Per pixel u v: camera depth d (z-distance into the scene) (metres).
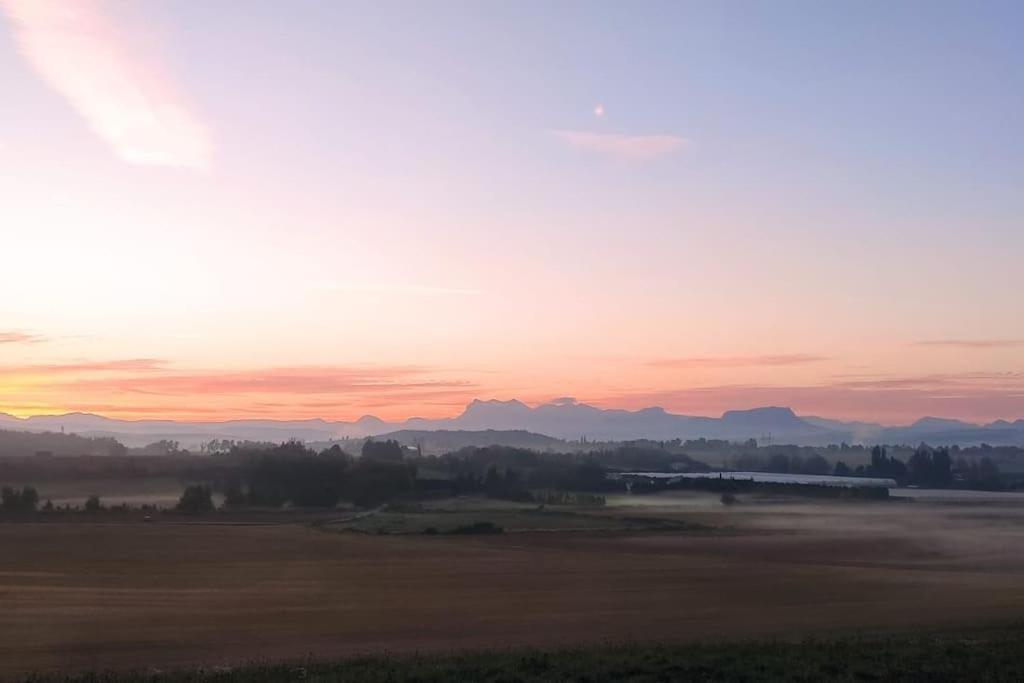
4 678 23.80
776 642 25.00
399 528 82.69
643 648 24.08
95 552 62.62
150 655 28.89
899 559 65.19
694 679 18.70
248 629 34.69
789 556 66.19
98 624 35.81
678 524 89.06
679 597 45.00
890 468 182.00
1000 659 20.36
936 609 40.34
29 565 56.22
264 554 63.22
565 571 56.12
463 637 32.47
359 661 22.91
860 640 25.12
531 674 19.19
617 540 76.06
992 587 49.66
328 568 56.41
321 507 100.44
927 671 19.02
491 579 52.09
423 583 50.03
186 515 88.69
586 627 34.81
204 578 51.41
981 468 188.75
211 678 20.97
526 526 86.00
